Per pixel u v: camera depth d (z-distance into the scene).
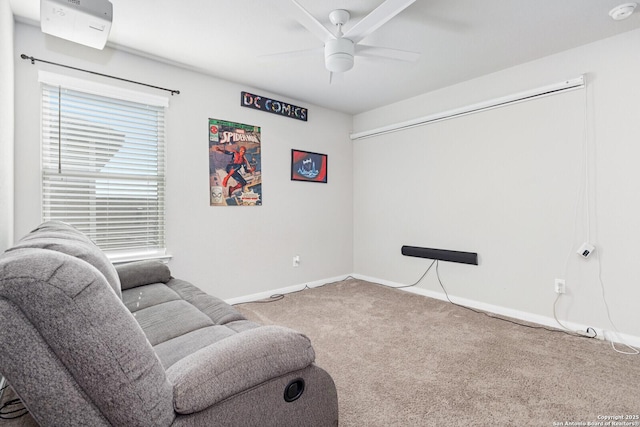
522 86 2.85
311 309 3.11
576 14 2.12
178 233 2.92
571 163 2.59
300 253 3.87
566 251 2.62
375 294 3.65
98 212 2.53
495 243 3.04
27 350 0.63
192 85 2.99
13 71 2.09
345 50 1.99
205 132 3.08
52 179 2.34
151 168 2.78
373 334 2.51
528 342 2.36
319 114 4.05
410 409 1.59
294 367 1.00
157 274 2.25
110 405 0.70
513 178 2.91
